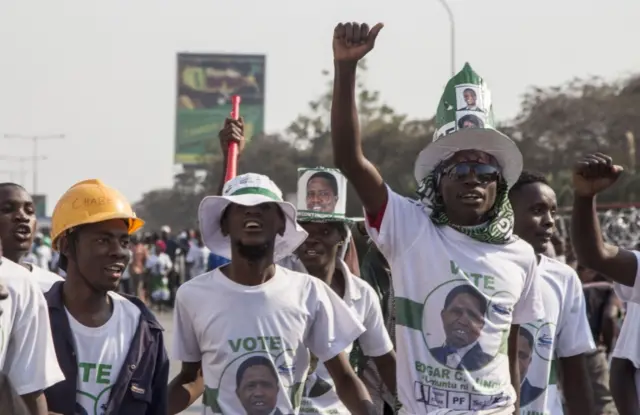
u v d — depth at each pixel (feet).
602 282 34.91
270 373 18.40
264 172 214.69
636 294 19.22
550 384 21.89
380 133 183.93
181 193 345.31
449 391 17.30
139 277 105.50
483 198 17.70
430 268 17.54
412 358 17.52
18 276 17.26
